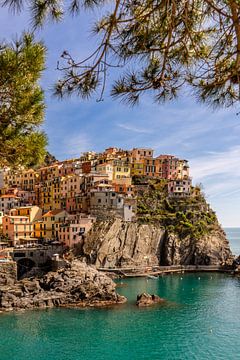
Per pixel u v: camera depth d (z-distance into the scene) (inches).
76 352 2064.5
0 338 2277.3
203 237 5679.1
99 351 2087.8
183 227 5723.4
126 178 6008.9
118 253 5132.9
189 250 5575.8
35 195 6461.6
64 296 3154.5
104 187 5462.6
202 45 441.7
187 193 6269.7
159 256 5575.8
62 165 6692.9
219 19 410.3
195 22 428.8
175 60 454.9
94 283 3383.4
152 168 6638.8
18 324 2551.7
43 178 6776.6
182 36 433.1
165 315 2844.5
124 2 418.0
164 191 6284.5
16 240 5064.0
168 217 5816.9
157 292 3784.5
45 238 5157.5
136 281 4515.3
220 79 434.9
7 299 2977.4
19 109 519.8
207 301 3356.3
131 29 431.5
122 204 5447.8
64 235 5012.3
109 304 3149.6
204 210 6210.6
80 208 5600.4
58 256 4392.2
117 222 5251.0
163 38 445.7
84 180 5777.6
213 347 2165.4
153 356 2022.6
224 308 3085.6
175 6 393.7
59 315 2787.9
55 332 2397.9
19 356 2003.0
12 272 3636.8
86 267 3700.8
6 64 468.8
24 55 472.4
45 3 388.5
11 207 6028.5
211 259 5536.4
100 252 4977.9
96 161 6491.1
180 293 3742.6
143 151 6737.2
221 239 5861.2
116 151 7480.3
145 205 5954.7
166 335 2370.8
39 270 4419.3
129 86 442.6
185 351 2103.8
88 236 5022.1
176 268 5339.6
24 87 514.3
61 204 5944.9
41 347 2135.8
